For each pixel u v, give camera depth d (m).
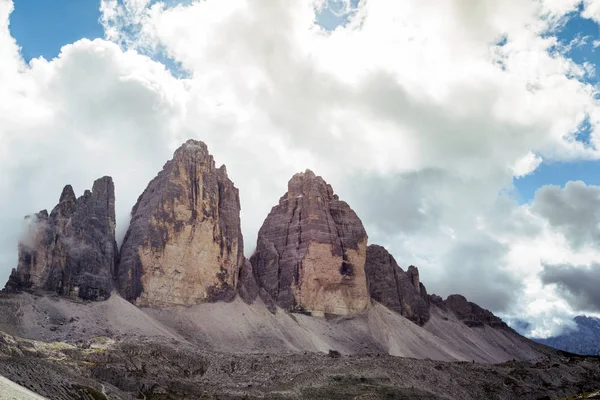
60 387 195.88
